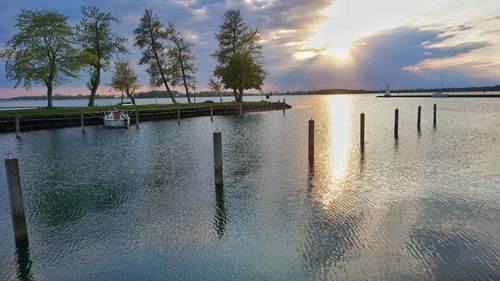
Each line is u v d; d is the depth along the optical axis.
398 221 9.98
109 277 7.66
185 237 9.48
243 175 15.71
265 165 17.61
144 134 32.03
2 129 36.12
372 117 44.09
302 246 8.74
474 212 10.46
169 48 63.25
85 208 11.91
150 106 54.59
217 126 38.22
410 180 14.17
